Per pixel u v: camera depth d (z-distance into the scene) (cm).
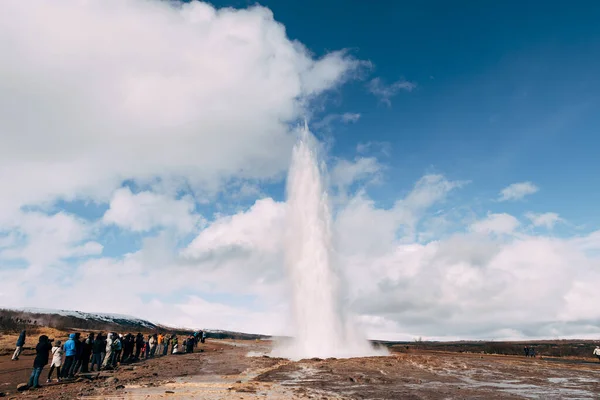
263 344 7888
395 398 1453
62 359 1914
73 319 11606
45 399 1405
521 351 6219
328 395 1502
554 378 2175
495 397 1502
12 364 2642
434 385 1806
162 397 1428
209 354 4072
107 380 1894
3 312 9381
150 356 3634
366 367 2491
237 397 1434
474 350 6694
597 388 1788
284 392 1561
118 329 12331
